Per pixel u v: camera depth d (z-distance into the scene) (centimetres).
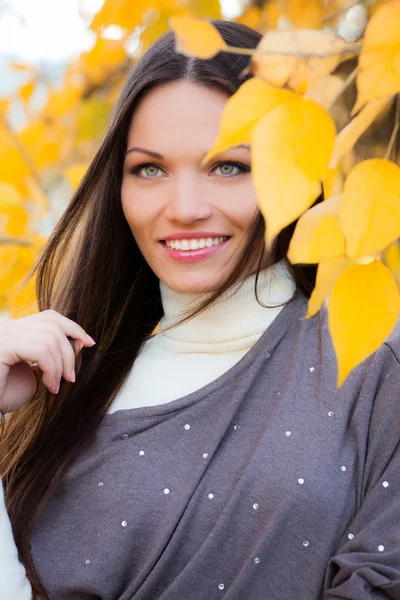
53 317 128
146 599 115
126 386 135
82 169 179
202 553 111
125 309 143
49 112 210
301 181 55
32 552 128
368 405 111
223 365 128
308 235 61
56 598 124
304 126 56
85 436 131
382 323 61
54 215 196
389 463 107
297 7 171
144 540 119
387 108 62
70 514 128
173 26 56
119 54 192
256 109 57
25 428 139
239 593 108
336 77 58
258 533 110
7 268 187
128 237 143
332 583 102
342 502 108
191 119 114
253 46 120
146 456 123
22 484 133
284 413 115
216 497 115
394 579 97
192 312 127
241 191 116
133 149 120
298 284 127
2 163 196
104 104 209
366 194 59
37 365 135
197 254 120
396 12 56
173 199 116
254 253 121
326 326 122
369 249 59
